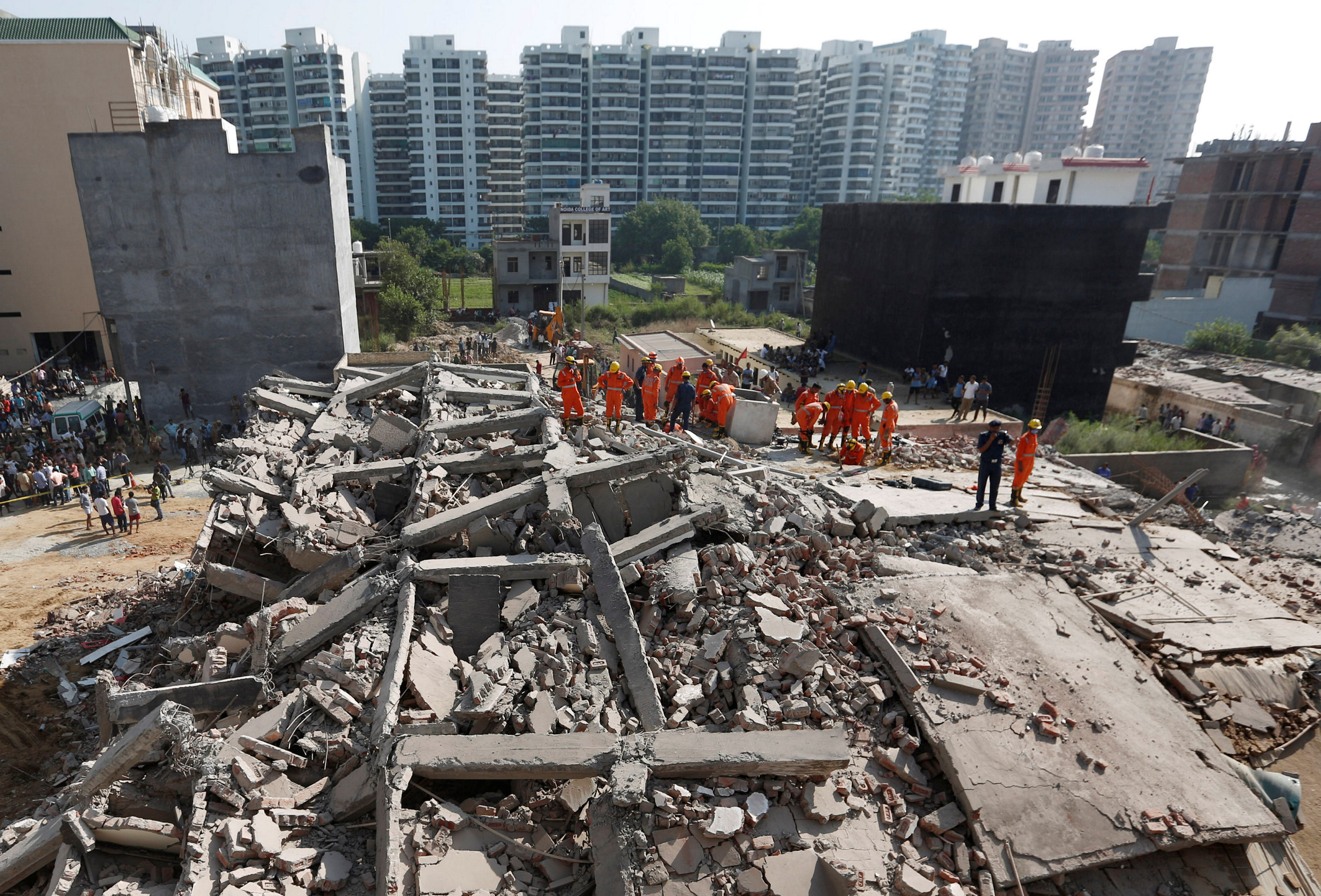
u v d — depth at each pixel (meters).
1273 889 8.21
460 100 110.31
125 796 8.49
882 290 39.09
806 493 15.22
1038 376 37.56
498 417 16.59
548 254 70.12
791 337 47.16
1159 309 57.06
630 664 9.89
